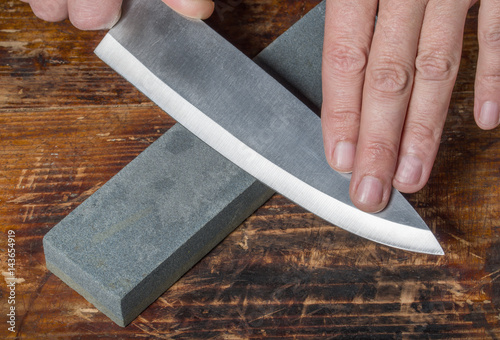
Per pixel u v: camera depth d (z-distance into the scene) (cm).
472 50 54
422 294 47
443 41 45
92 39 54
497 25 46
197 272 48
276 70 50
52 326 46
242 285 47
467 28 54
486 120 46
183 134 49
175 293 47
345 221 45
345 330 46
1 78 53
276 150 46
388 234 45
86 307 47
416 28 45
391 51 45
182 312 47
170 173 48
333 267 48
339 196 45
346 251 48
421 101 45
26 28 54
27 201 49
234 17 55
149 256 46
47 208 49
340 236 49
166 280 47
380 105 44
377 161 43
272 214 49
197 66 47
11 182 50
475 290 47
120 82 53
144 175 48
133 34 47
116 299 45
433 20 45
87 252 46
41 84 53
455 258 48
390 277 48
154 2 47
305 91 50
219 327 47
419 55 45
